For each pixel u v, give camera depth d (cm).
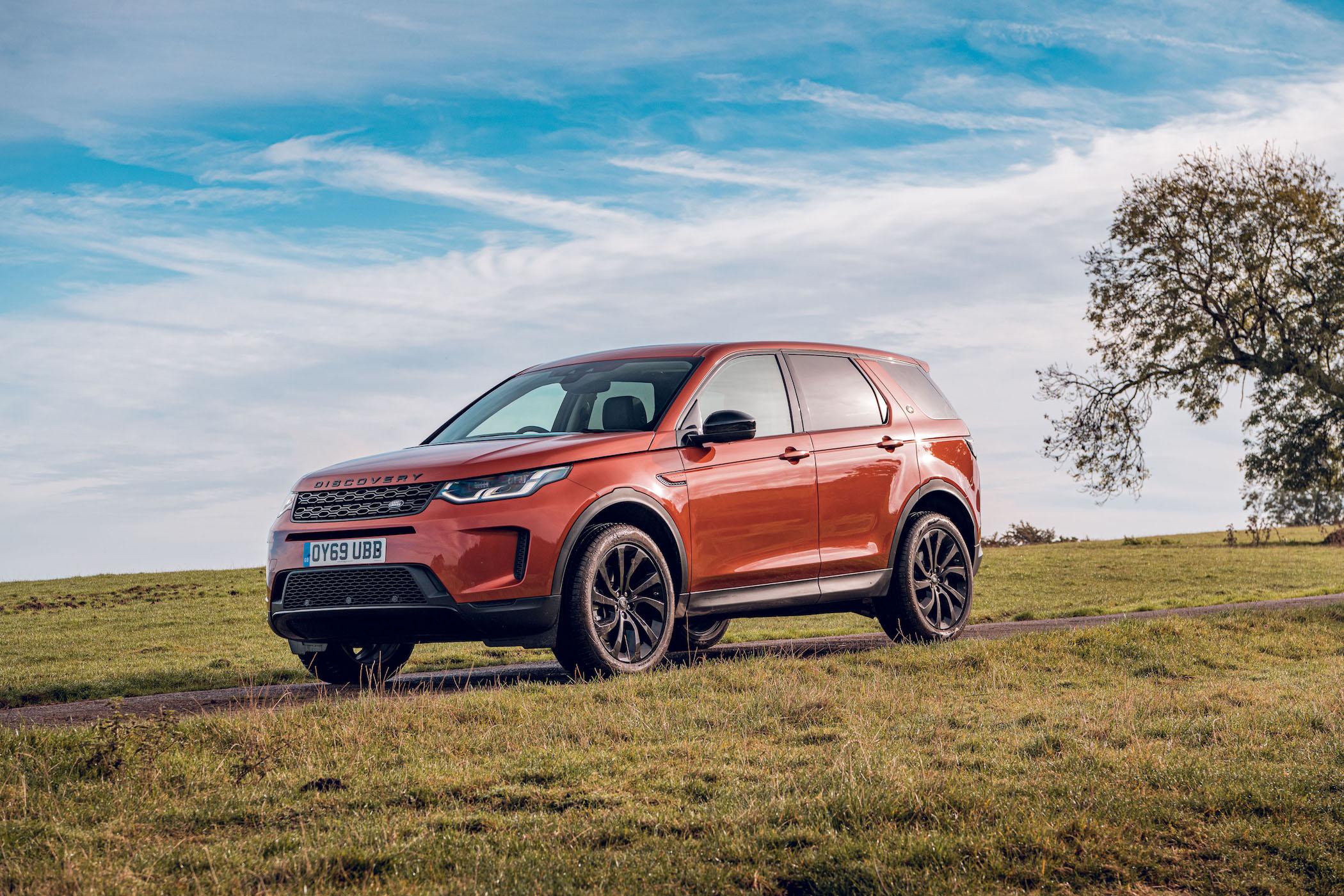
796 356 795
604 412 711
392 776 399
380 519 622
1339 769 406
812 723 507
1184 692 605
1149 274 3728
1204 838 334
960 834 327
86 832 337
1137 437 3756
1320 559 3178
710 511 699
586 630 630
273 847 320
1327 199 3606
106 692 775
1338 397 3625
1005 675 658
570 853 310
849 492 780
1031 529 4556
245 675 852
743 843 315
